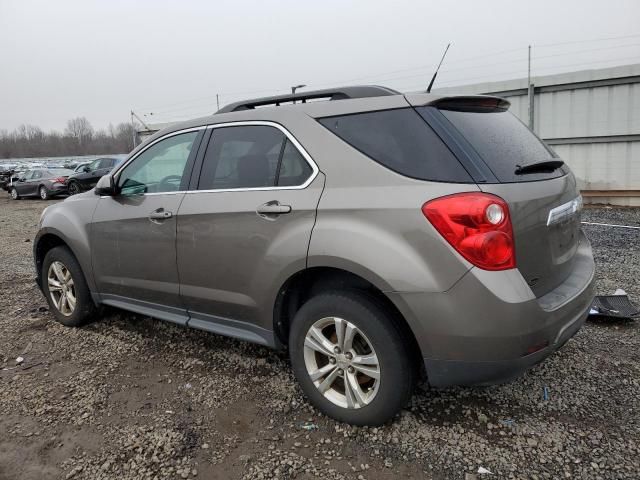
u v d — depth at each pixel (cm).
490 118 275
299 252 263
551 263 253
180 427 275
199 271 318
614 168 1112
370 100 265
